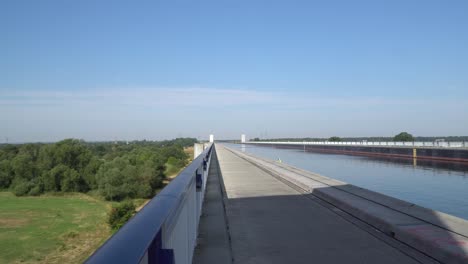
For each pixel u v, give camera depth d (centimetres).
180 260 346
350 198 1002
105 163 5222
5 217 3538
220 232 702
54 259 2255
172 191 312
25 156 5278
